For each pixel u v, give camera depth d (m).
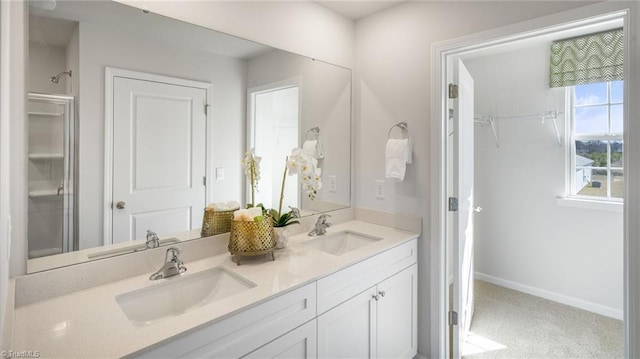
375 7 2.14
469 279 2.34
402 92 2.08
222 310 1.03
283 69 1.91
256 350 1.11
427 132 1.97
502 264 3.16
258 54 1.79
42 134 1.15
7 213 0.73
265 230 1.48
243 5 1.72
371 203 2.28
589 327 2.43
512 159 3.05
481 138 3.23
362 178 2.33
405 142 1.99
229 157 1.69
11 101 1.04
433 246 1.96
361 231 2.06
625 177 1.36
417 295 2.02
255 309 1.10
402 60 2.08
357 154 2.36
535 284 2.96
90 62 1.26
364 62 2.29
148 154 1.42
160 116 1.45
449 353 2.06
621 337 2.30
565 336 2.33
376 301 1.67
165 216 1.47
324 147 2.17
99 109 1.29
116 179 1.34
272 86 1.86
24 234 1.10
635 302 1.35
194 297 1.34
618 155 2.58
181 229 1.51
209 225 1.60
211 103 1.62
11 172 1.06
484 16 1.73
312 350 1.32
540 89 2.86
